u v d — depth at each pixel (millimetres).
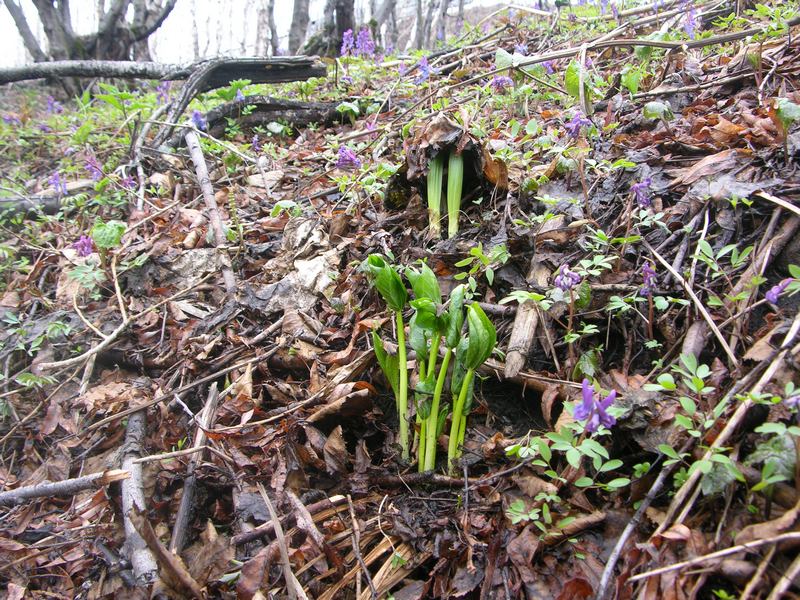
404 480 525
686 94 870
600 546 427
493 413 567
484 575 440
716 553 358
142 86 2596
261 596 444
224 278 778
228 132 1294
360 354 630
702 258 520
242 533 491
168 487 558
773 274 531
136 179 1100
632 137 778
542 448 441
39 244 951
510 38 1647
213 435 560
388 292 526
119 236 784
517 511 446
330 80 1690
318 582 463
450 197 717
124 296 802
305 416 580
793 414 404
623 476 458
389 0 3295
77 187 1104
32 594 499
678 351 525
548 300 561
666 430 450
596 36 1355
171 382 660
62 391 686
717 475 387
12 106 2400
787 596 338
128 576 479
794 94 728
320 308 718
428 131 734
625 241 559
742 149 643
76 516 558
